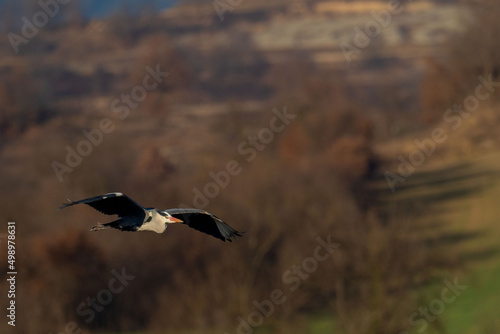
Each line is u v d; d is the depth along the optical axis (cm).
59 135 8744
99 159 6047
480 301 4228
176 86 12175
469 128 8600
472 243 5559
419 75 12256
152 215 1233
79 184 5634
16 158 7562
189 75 12650
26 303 3856
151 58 12606
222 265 4053
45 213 4934
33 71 12212
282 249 4131
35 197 5269
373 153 6844
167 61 12462
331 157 6053
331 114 6881
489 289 4428
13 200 5028
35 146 7450
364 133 6894
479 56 9206
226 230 1339
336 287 3716
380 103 10269
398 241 3706
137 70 12225
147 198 5269
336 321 3644
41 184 5756
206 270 4156
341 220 4141
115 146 6494
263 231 4250
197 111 10988
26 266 4175
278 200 4444
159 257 4303
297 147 6262
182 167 6769
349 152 6197
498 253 5234
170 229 4322
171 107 11250
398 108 9975
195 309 3803
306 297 3884
